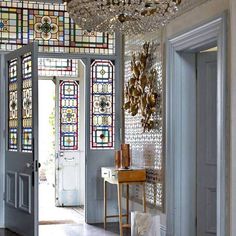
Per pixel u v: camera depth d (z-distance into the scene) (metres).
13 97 6.57
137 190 6.52
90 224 6.90
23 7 6.89
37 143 5.73
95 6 3.58
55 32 6.99
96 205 7.04
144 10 3.59
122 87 7.05
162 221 5.66
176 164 5.37
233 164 4.08
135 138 6.57
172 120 5.40
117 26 3.80
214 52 5.27
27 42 6.88
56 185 8.54
